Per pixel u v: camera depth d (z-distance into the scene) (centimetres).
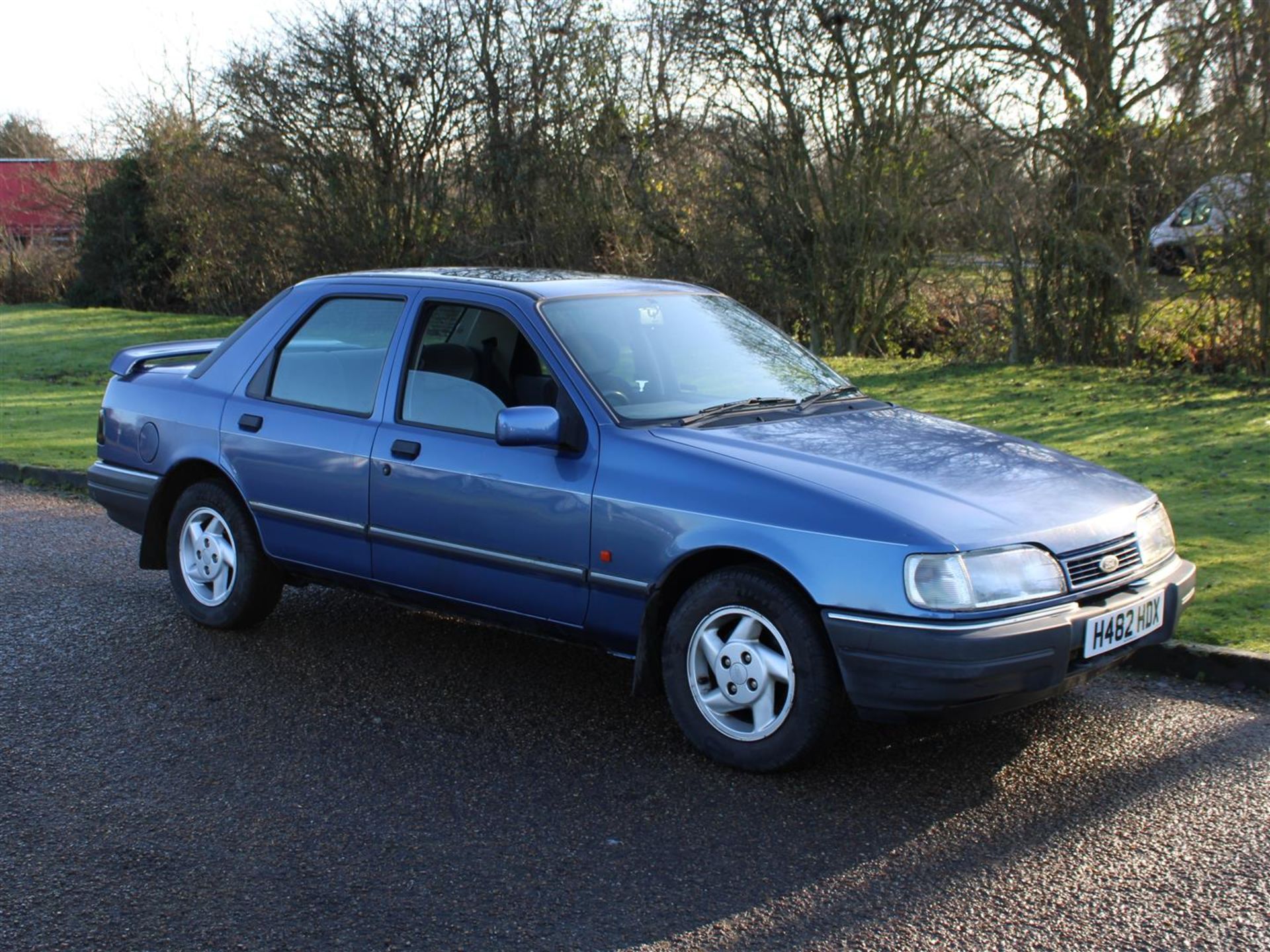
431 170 2250
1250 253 1309
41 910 343
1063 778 426
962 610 391
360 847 380
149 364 701
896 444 473
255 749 459
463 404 509
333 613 643
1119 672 533
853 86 1656
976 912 337
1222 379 1307
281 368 579
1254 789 415
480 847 380
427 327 532
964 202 1577
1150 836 381
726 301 592
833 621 403
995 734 466
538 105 2108
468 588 502
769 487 425
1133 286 1423
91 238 3161
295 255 2423
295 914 340
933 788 420
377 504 522
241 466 576
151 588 689
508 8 2109
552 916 338
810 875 359
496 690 525
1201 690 510
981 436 502
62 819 401
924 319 1748
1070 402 1212
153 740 468
